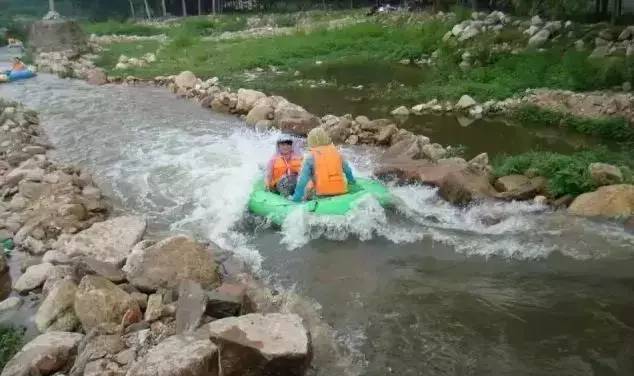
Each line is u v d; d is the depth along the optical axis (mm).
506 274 5883
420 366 4488
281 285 5836
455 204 7586
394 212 7336
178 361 3850
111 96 16688
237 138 11516
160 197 8453
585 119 11383
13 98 16703
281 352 4109
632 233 6578
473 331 4941
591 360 4512
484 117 12539
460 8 25719
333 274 6027
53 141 11844
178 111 14328
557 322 5035
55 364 4309
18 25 39438
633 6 25609
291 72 19703
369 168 9141
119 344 4445
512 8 26578
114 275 5434
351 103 14375
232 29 37438
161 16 53062
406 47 22281
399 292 5621
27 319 5199
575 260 6086
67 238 6617
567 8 20625
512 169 8266
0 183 8812
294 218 6941
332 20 35500
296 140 11289
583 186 7473
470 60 18328
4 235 6953
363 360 4562
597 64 14211
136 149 10984
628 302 5301
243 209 7617
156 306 4941
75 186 8477
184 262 5578
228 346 4141
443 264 6133
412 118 12625
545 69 14969
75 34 28141
